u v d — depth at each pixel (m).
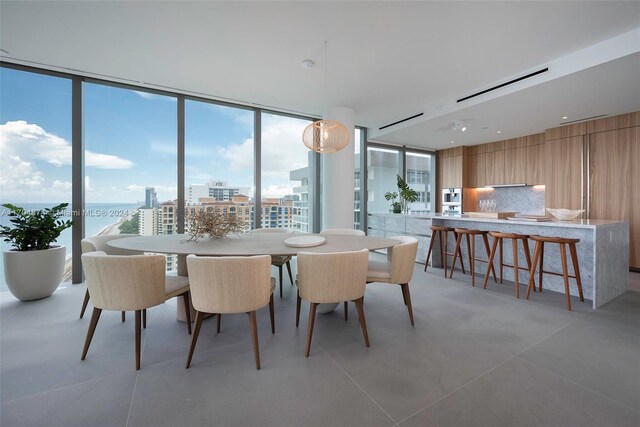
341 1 2.32
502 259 3.81
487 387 1.60
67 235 3.53
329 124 3.31
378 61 3.25
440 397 1.52
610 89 3.44
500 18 2.49
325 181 4.74
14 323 2.41
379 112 5.00
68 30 2.67
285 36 2.79
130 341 2.12
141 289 1.78
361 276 2.01
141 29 2.67
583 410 1.42
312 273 1.91
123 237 2.97
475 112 4.31
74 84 3.53
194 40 2.86
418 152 7.09
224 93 4.14
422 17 2.50
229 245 2.39
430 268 4.59
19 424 1.33
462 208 6.69
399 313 2.71
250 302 1.76
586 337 2.20
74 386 1.60
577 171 4.81
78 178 3.56
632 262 4.27
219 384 1.63
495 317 2.60
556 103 3.92
